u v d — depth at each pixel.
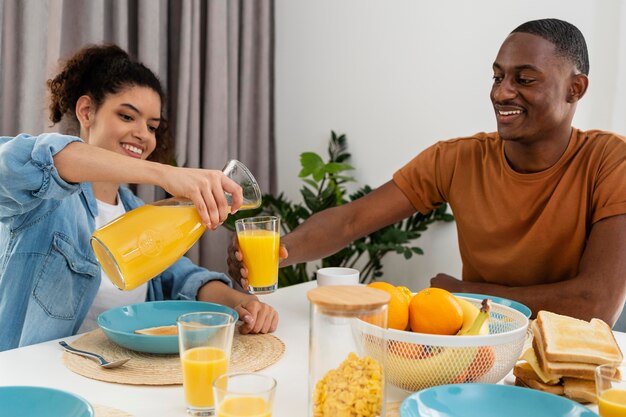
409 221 2.69
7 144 1.06
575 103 1.55
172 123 2.87
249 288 1.21
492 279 1.68
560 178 1.55
